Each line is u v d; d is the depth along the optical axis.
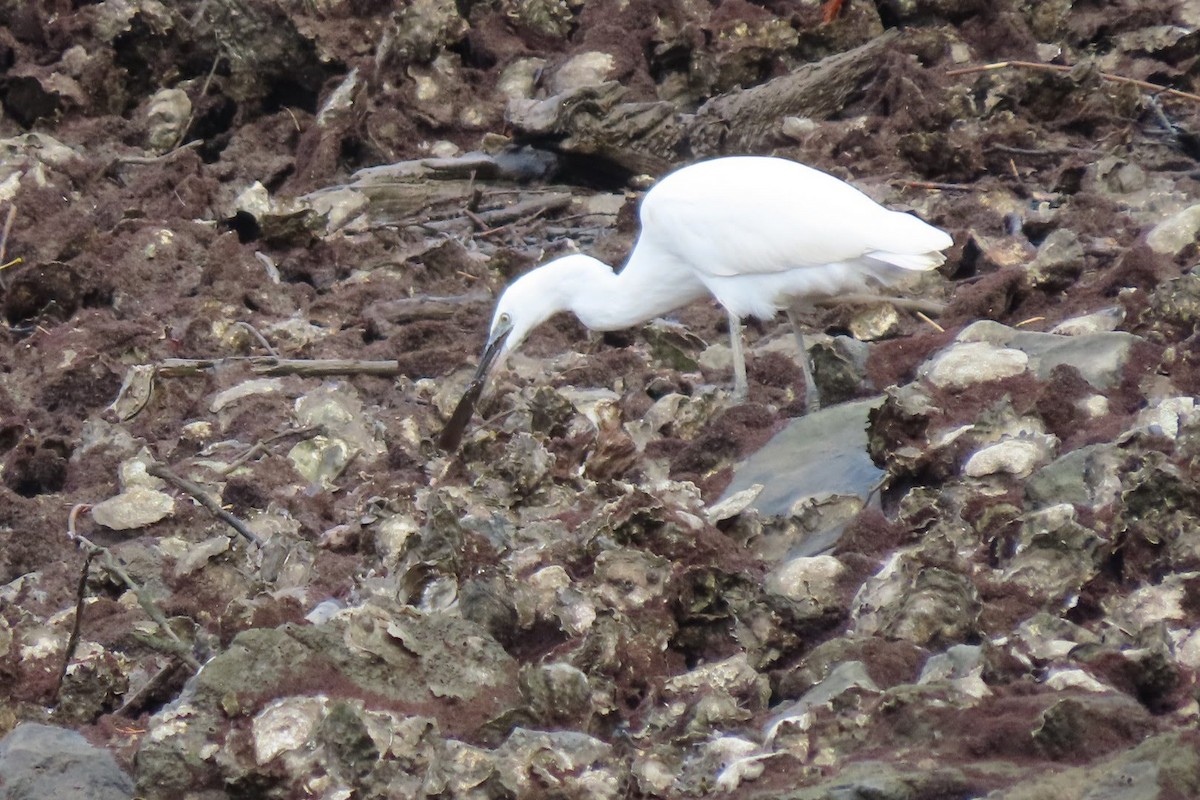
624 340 15.27
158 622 9.58
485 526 9.58
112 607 10.39
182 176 18.73
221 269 16.44
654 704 8.30
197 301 16.12
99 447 13.30
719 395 12.80
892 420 10.57
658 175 19.61
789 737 7.59
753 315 13.22
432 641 8.33
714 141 19.45
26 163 18.59
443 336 15.56
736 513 10.25
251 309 16.33
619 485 10.54
